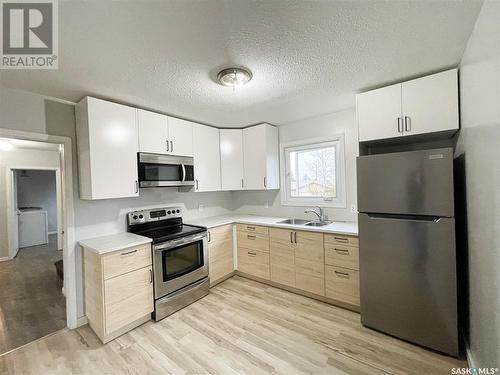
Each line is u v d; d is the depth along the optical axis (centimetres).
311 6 117
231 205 418
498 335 122
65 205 229
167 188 320
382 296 202
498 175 116
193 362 177
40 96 215
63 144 229
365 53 162
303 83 206
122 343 200
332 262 248
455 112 182
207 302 266
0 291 309
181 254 261
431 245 179
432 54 165
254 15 122
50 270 388
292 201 345
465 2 118
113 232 261
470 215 162
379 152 259
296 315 236
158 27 129
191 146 307
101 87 203
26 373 170
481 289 144
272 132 346
